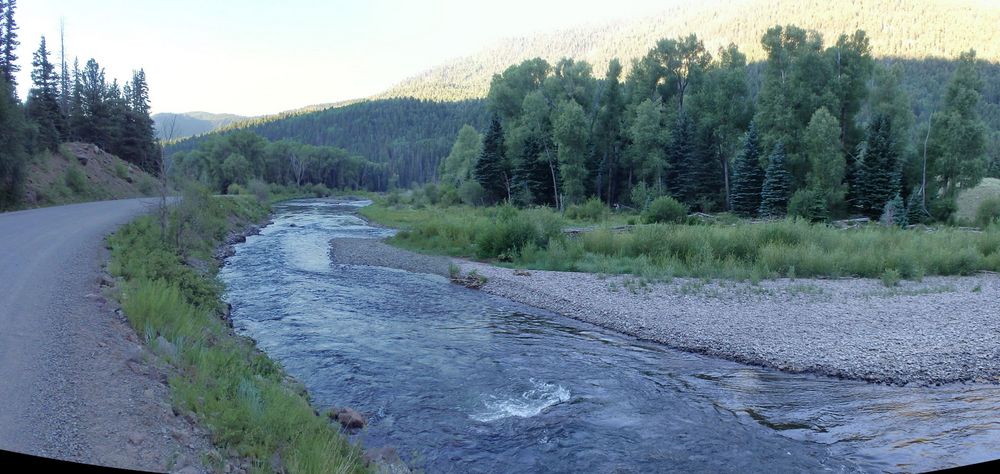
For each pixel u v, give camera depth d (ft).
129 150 238.48
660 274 69.41
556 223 94.17
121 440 17.33
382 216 182.09
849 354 36.91
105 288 36.35
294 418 21.50
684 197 183.21
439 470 21.91
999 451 23.09
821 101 166.91
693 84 206.59
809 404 29.19
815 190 143.23
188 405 20.88
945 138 159.12
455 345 41.14
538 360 37.40
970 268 72.79
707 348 40.04
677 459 22.97
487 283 68.49
